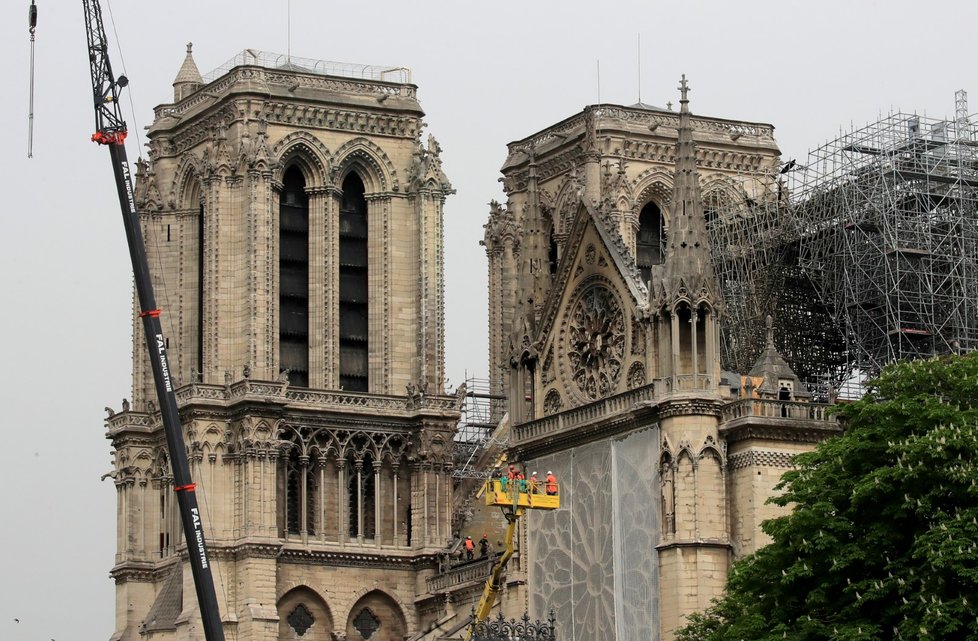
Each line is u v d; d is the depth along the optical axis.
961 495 148.00
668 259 189.12
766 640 150.25
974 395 156.62
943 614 142.38
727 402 186.50
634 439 190.38
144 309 167.75
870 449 153.62
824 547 150.62
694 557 183.38
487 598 176.88
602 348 198.38
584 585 194.75
